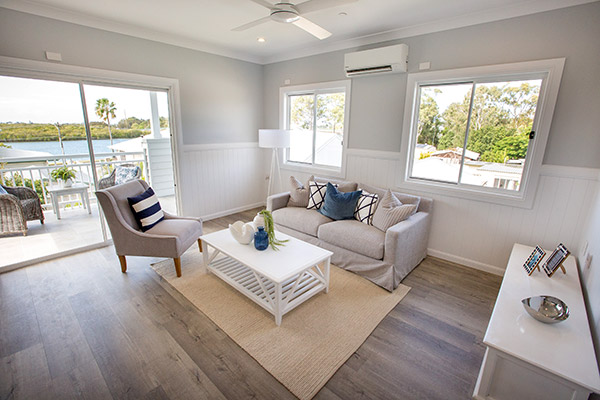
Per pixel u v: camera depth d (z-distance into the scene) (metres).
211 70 4.17
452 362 1.85
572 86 2.37
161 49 3.60
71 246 3.34
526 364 1.38
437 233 3.32
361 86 3.68
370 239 2.77
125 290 2.58
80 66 3.02
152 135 3.96
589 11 2.23
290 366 1.79
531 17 2.47
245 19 3.04
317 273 2.83
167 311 2.30
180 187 4.14
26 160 3.04
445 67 2.99
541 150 2.56
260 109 5.00
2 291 2.53
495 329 1.53
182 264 3.08
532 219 2.70
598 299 1.57
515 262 2.32
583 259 2.17
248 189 5.11
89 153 3.33
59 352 1.87
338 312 2.33
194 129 4.14
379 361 1.84
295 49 4.22
